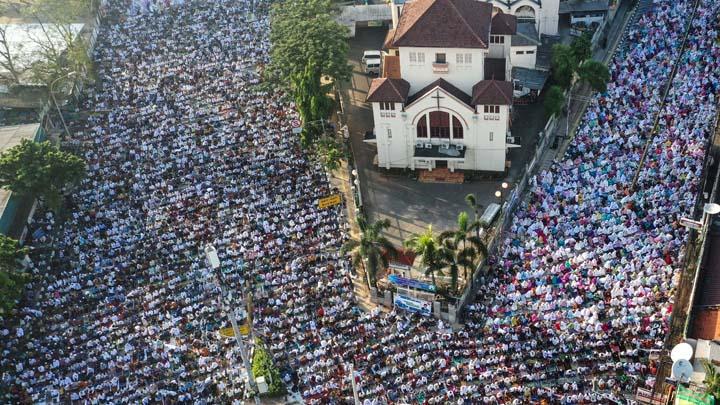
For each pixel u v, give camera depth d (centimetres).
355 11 14112
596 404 7369
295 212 10244
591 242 9012
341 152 10769
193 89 13050
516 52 12231
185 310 8981
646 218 9175
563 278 8619
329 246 9688
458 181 10981
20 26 14362
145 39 14638
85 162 11581
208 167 11231
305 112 11156
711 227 8038
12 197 10556
